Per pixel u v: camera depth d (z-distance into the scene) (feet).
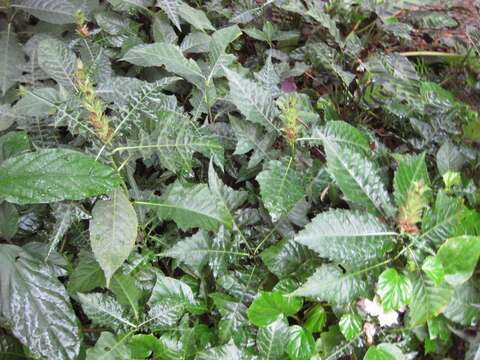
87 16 2.51
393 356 1.85
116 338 1.77
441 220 1.87
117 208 1.72
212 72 2.32
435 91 2.56
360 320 1.90
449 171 2.15
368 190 1.89
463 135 2.40
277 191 1.95
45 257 1.76
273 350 1.84
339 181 1.86
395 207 1.96
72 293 1.85
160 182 2.15
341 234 1.78
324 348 1.94
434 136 2.40
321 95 2.63
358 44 2.60
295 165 2.10
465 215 2.05
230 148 2.27
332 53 2.62
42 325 1.63
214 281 2.04
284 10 2.79
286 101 2.21
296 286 1.93
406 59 2.69
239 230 2.04
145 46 2.28
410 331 2.01
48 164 1.60
